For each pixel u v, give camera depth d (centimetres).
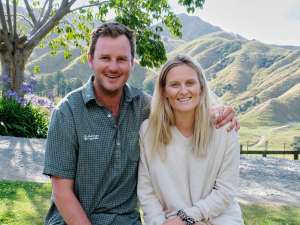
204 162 203
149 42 1036
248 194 540
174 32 1122
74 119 187
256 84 14238
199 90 205
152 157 206
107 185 191
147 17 1087
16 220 299
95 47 197
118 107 204
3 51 1026
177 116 210
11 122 907
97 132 189
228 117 208
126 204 202
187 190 204
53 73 13050
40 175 527
